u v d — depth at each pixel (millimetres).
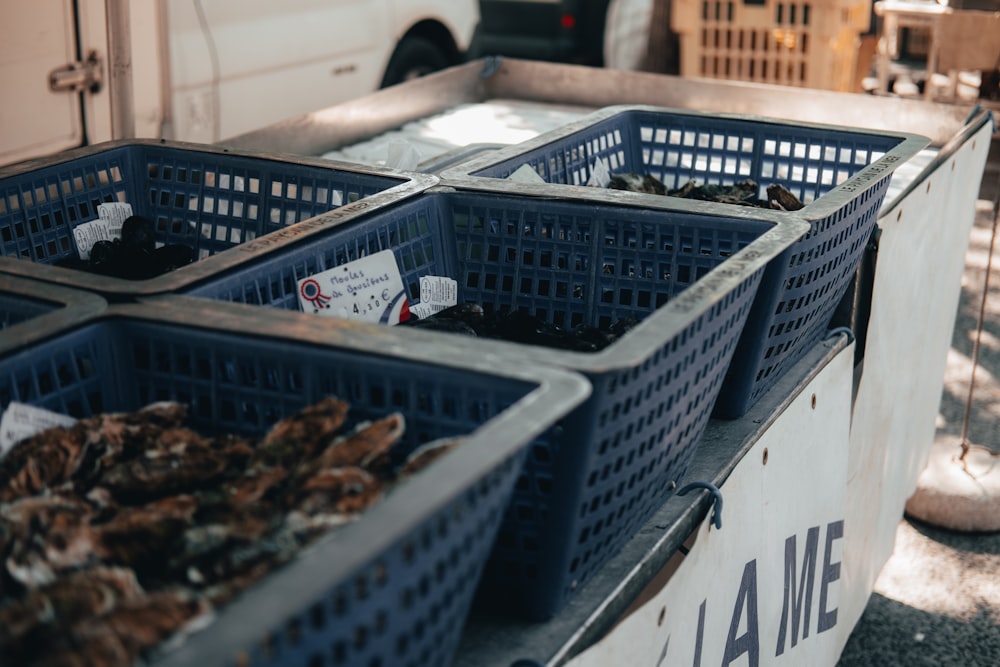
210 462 1223
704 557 1707
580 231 1972
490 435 958
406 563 938
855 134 2547
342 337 1250
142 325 1379
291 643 867
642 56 6980
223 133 4277
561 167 2539
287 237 1688
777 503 2039
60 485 1194
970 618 3061
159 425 1291
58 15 3557
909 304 2764
